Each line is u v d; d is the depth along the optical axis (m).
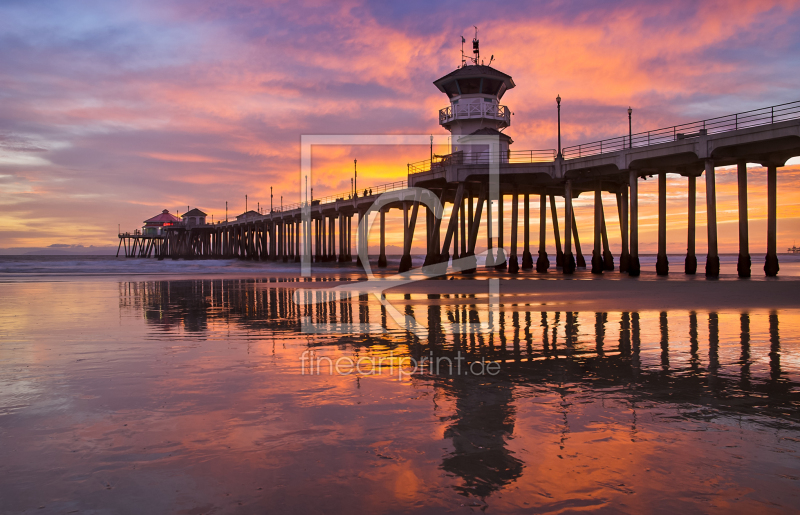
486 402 6.50
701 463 4.55
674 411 6.10
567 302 19.86
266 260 103.69
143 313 17.08
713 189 34.16
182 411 6.11
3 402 6.52
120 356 9.62
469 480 4.24
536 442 5.08
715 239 34.84
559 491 4.05
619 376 7.95
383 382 7.59
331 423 5.67
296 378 7.83
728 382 7.54
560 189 52.75
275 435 5.29
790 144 30.92
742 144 32.22
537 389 7.18
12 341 11.37
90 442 5.10
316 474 4.36
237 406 6.31
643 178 43.56
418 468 4.48
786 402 6.47
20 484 4.18
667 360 9.15
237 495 3.98
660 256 41.12
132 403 6.45
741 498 3.91
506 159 49.44
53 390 7.09
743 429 5.46
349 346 10.74
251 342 11.27
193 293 26.03
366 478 4.29
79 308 18.70
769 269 37.22
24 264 73.62
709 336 11.72
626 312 16.50
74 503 3.87
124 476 4.33
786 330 12.52
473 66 50.44
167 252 154.88
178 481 4.23
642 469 4.44
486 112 50.53
